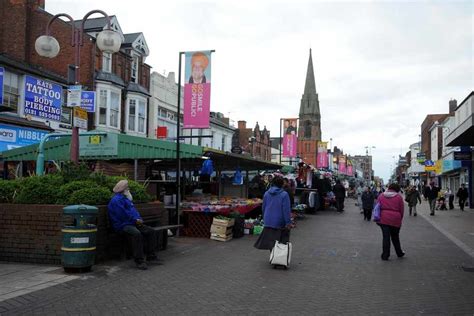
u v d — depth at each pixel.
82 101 10.47
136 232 8.44
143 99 29.00
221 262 9.34
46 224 8.45
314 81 95.25
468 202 33.19
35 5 24.42
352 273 8.45
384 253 10.00
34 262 8.49
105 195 9.17
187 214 13.55
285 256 8.58
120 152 12.27
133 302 6.11
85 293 6.50
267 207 9.16
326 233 15.08
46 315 5.45
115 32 10.55
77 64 10.63
